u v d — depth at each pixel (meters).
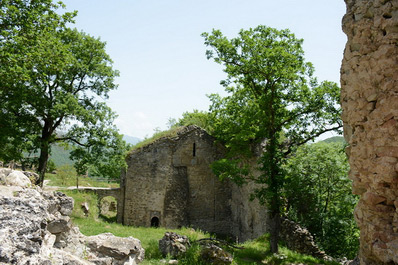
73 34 22.23
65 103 19.55
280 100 16.83
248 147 20.83
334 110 15.88
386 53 5.01
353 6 5.71
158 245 13.28
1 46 14.68
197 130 27.78
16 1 15.32
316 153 22.11
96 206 24.64
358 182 5.46
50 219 6.52
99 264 7.31
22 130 19.33
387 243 4.83
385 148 4.91
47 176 31.44
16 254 4.14
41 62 16.25
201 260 11.56
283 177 16.06
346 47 5.78
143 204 26.17
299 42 15.91
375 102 5.19
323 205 21.64
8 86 16.42
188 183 27.20
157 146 26.89
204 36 16.59
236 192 26.27
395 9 5.03
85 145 21.77
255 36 16.11
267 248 16.73
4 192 4.99
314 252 16.08
